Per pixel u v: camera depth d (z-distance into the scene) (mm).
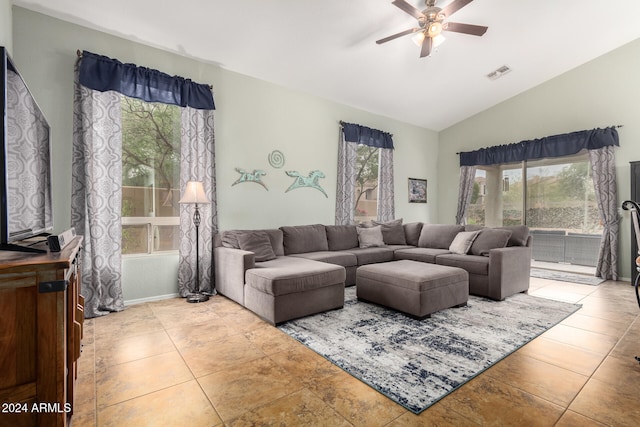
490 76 4973
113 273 3092
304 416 1530
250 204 4203
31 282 1093
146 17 2998
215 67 3918
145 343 2361
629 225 4504
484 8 3535
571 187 5176
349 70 4312
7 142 1294
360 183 5602
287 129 4574
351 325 2738
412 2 3221
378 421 1492
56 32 2906
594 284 4285
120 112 3135
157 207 3527
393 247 4836
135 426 1460
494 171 6102
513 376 1897
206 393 1724
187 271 3611
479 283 3652
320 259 3832
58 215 2902
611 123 4664
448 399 1666
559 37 4184
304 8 3094
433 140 6844
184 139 3559
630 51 4492
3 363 1066
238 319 2879
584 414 1536
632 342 2383
